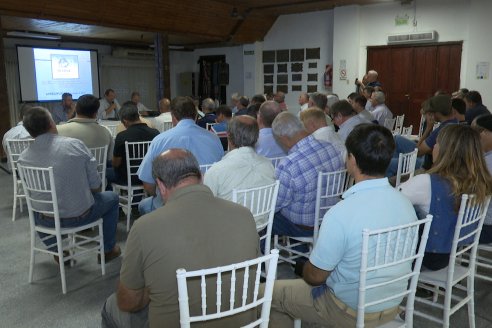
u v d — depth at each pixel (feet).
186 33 28.71
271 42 33.14
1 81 22.58
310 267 5.25
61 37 33.24
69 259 9.76
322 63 30.76
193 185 4.53
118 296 4.70
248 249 4.50
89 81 36.01
